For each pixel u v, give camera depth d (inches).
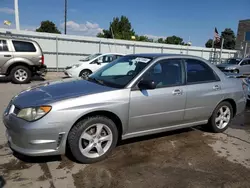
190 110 159.0
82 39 690.2
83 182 109.3
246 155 145.4
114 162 129.6
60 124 113.7
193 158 138.3
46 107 112.6
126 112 132.0
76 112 116.7
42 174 114.3
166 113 147.6
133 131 140.1
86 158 124.8
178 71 155.4
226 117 185.6
